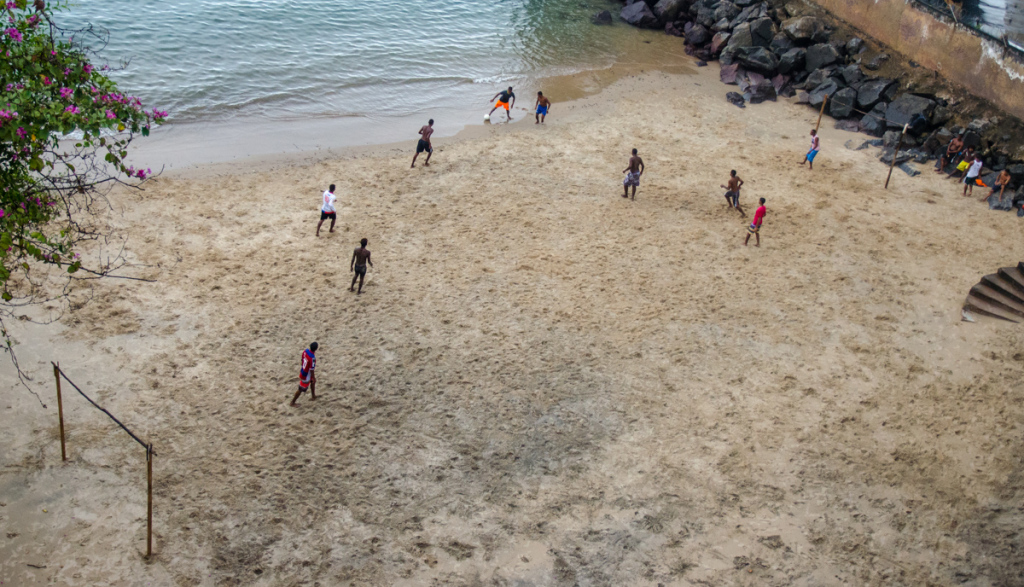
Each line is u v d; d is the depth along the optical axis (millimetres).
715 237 19031
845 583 10344
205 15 31422
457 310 15648
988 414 13656
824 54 29250
